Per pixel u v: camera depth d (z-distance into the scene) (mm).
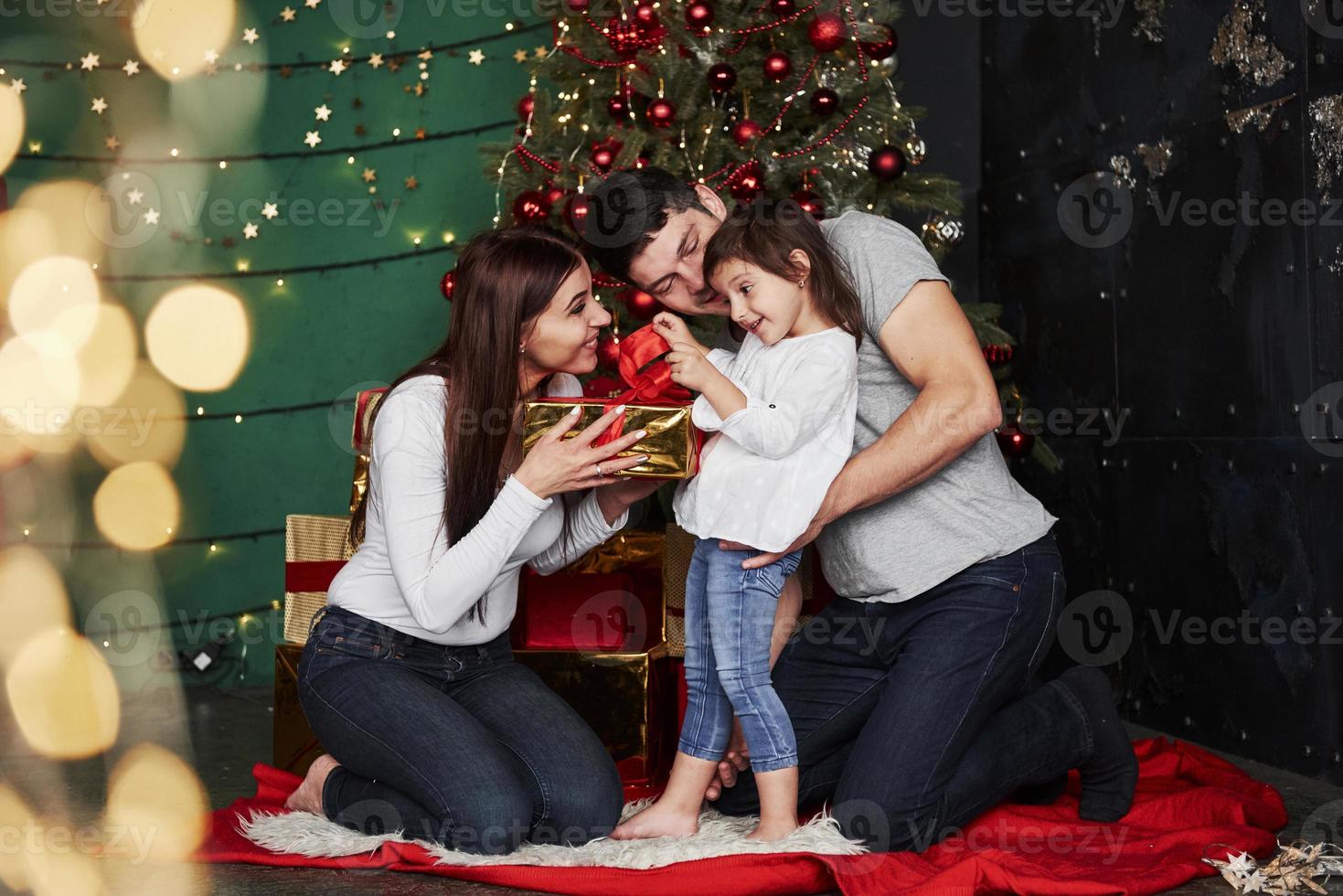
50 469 3559
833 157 2727
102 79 3695
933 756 1824
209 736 2920
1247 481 2525
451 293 2795
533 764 1904
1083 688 2010
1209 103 2629
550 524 2021
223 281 3748
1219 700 2623
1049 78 3295
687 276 2008
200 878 1812
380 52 3791
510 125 3805
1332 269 2277
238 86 3756
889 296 1877
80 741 2871
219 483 3740
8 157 3635
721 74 2623
